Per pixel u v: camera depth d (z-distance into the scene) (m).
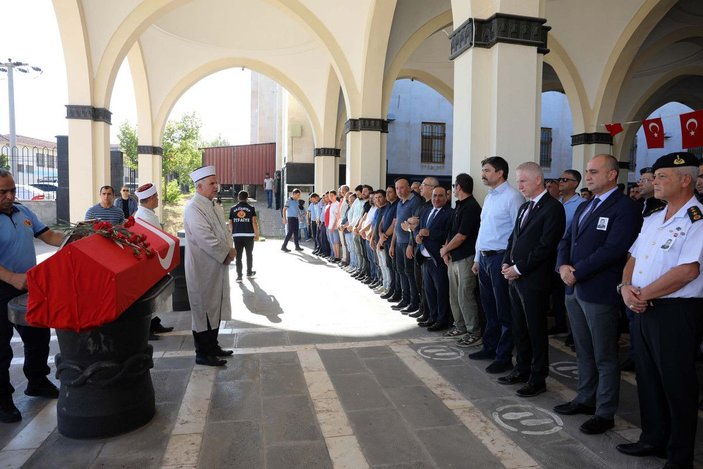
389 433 2.99
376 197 7.44
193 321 4.20
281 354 4.51
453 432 3.00
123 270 2.77
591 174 3.05
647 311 2.55
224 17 13.48
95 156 9.69
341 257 10.73
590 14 10.47
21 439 2.93
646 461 2.65
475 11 4.92
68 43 9.20
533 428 3.05
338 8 9.75
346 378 3.91
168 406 3.38
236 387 3.72
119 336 2.93
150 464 2.64
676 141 23.25
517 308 3.72
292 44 14.41
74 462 2.66
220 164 25.08
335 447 2.81
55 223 15.59
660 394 2.64
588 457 2.70
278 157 23.95
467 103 4.98
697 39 12.35
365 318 5.88
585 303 3.00
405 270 6.09
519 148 4.91
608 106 11.41
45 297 2.65
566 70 11.27
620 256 2.86
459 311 4.97
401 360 4.34
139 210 4.99
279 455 2.73
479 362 4.30
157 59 14.15
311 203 13.76
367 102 10.14
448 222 5.12
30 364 3.50
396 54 10.36
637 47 10.72
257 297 7.11
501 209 4.04
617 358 2.99
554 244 3.40
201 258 4.14
